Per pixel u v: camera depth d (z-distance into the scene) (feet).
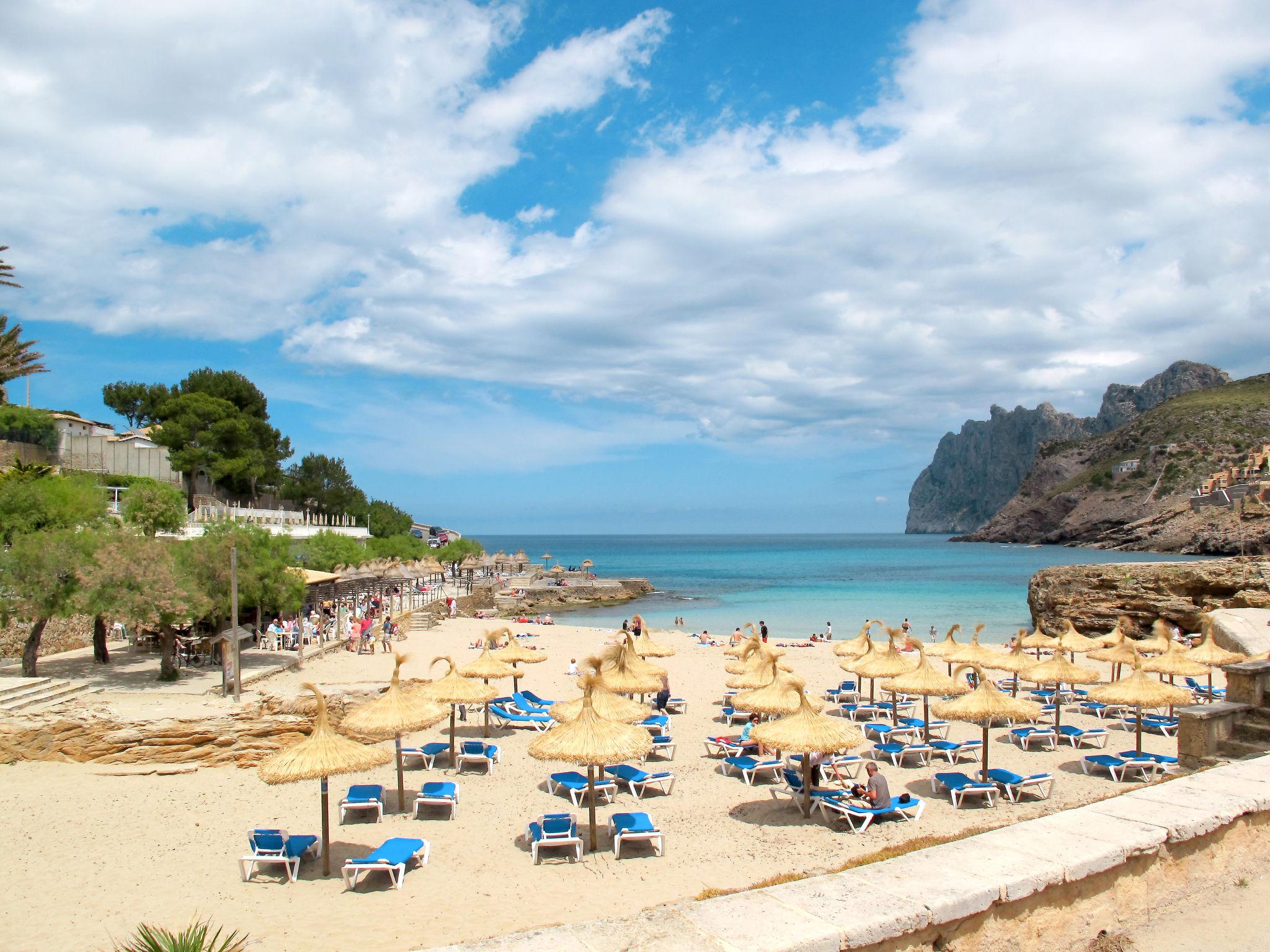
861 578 324.60
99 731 55.67
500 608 216.54
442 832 42.37
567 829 39.04
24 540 65.21
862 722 66.54
